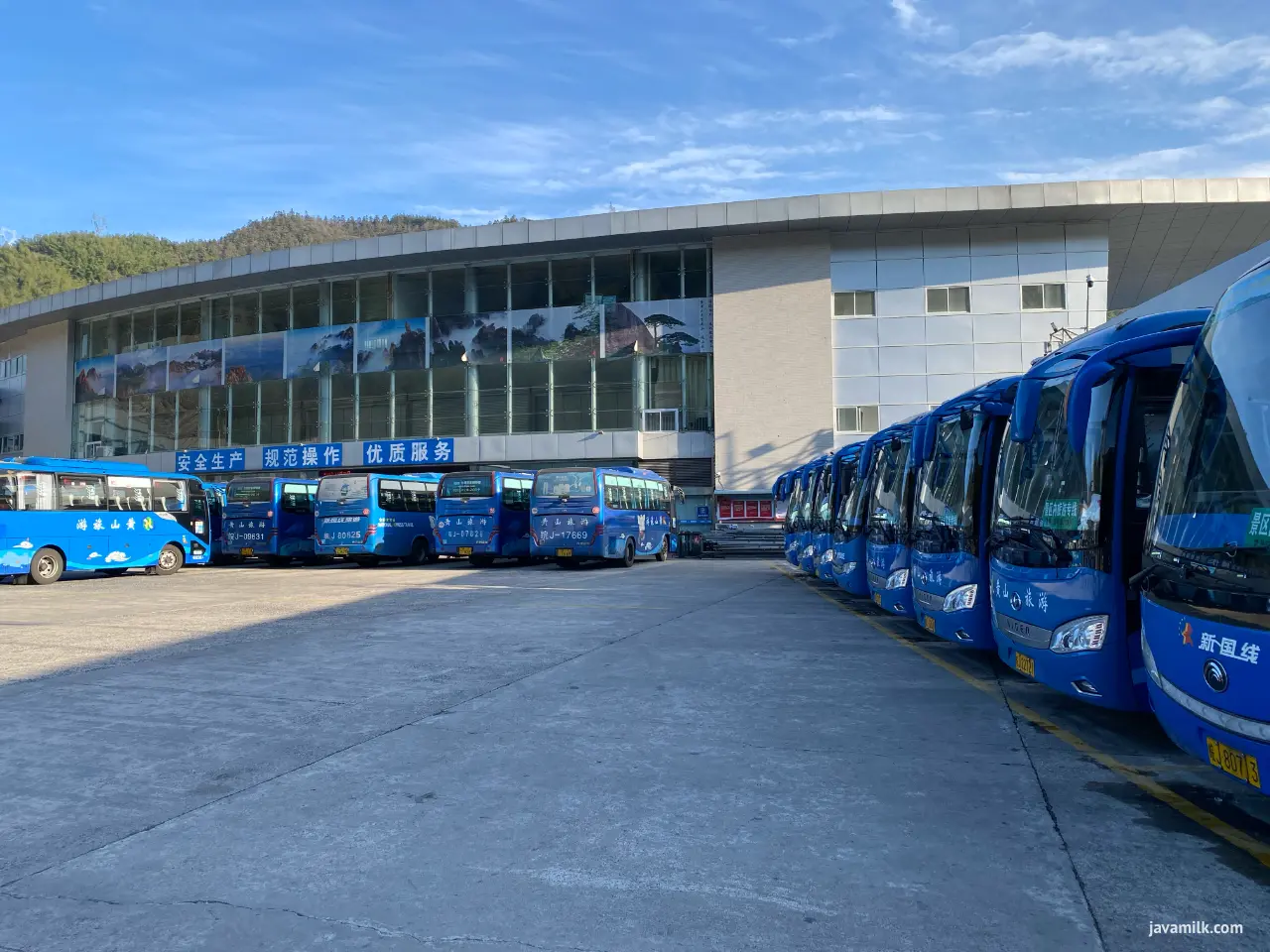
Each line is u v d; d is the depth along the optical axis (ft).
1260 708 11.18
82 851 12.89
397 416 120.88
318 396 124.16
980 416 26.84
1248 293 13.67
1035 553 20.42
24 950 9.96
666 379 112.68
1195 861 12.46
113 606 46.83
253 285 125.70
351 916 10.72
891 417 103.30
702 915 10.70
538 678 25.48
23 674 26.61
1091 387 17.07
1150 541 14.66
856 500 42.32
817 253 105.70
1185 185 95.66
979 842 13.12
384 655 29.53
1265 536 11.59
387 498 84.64
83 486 69.00
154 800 15.14
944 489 28.81
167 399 133.59
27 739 19.20
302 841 13.21
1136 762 17.51
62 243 310.45
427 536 90.17
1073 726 20.39
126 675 26.30
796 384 104.88
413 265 118.21
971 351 102.47
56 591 57.72
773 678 25.68
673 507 99.91
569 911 10.83
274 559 91.97
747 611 42.73
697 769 16.80
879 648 31.53
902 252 104.63
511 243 110.83
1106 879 11.82
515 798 15.11
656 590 54.60
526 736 19.19
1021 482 22.07
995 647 25.88
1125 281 123.85
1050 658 19.58
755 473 104.94
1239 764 11.66
